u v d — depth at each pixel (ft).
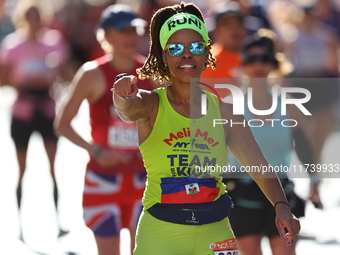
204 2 133.59
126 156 55.06
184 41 39.24
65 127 55.01
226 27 66.90
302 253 69.05
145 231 39.55
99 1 131.23
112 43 55.06
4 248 71.41
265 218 52.42
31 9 81.71
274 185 40.88
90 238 75.00
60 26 130.62
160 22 41.27
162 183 39.29
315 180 54.03
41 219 81.61
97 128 55.47
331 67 93.97
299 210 52.75
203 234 39.14
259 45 56.75
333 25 103.96
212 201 39.47
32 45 81.10
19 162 79.30
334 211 82.89
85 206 54.29
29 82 79.82
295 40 93.35
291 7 110.42
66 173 104.32
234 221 52.65
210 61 43.14
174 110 39.22
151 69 42.37
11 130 79.92
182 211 38.86
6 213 83.97
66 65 84.28
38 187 96.07
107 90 55.01
